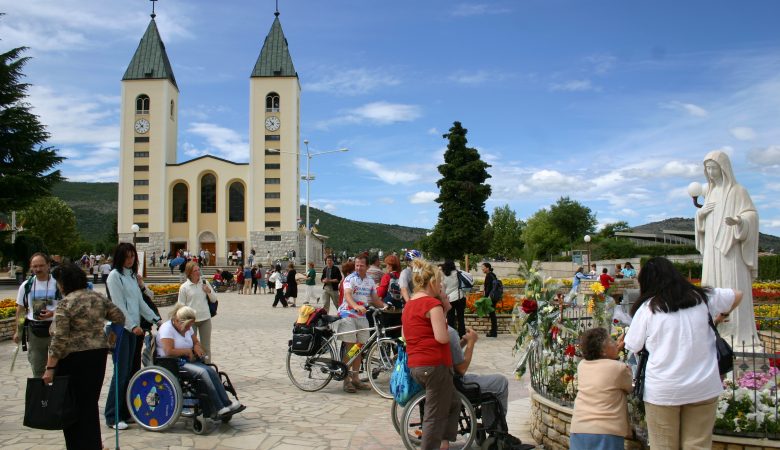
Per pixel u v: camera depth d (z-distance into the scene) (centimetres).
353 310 977
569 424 616
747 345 871
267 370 1139
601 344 514
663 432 464
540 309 719
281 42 7012
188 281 962
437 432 568
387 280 1128
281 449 663
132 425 760
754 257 888
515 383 1057
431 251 5388
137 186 6844
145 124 6875
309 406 864
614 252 5653
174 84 7244
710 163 920
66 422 571
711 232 915
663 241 7681
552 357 716
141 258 3500
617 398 498
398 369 627
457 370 629
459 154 5291
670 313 466
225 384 764
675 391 455
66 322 592
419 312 573
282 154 6788
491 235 5369
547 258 7306
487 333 1634
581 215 8738
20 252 3656
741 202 894
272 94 6856
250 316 2264
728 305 488
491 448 621
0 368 1131
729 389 608
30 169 3916
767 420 545
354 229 18125
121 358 748
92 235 14925
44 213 8000
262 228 6750
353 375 963
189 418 759
